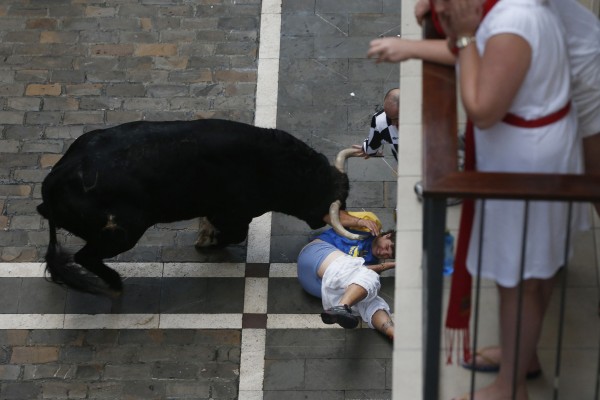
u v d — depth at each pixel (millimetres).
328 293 10133
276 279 10836
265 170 9758
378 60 5254
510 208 5016
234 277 10891
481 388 5754
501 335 5492
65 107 12320
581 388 5758
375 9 13078
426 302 5156
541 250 5090
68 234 11273
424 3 5512
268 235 11211
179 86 12484
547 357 5922
